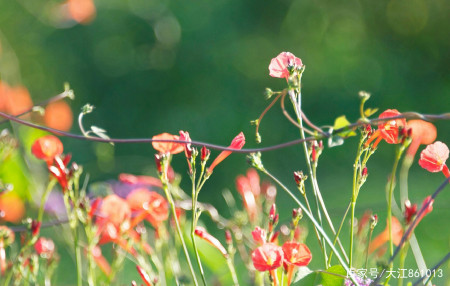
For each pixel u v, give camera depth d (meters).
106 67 12.18
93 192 2.77
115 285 2.41
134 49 12.32
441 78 14.00
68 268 4.45
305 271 1.77
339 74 13.38
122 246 2.14
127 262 4.68
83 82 11.98
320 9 13.74
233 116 11.78
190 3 12.41
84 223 2.03
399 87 13.62
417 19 14.39
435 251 5.86
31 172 3.23
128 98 12.18
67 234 2.71
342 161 10.73
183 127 11.76
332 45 13.77
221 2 12.66
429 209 1.74
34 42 11.48
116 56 12.23
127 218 2.12
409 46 14.32
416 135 2.08
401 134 1.68
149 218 2.34
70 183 2.02
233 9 12.76
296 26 13.52
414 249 2.19
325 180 10.02
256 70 12.66
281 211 7.45
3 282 2.14
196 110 11.98
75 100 11.77
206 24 12.49
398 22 14.40
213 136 11.52
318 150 1.93
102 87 12.15
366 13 14.33
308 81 13.12
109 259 3.86
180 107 12.17
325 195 8.73
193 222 1.75
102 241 2.19
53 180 2.19
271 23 13.21
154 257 2.25
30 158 3.41
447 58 14.09
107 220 2.12
